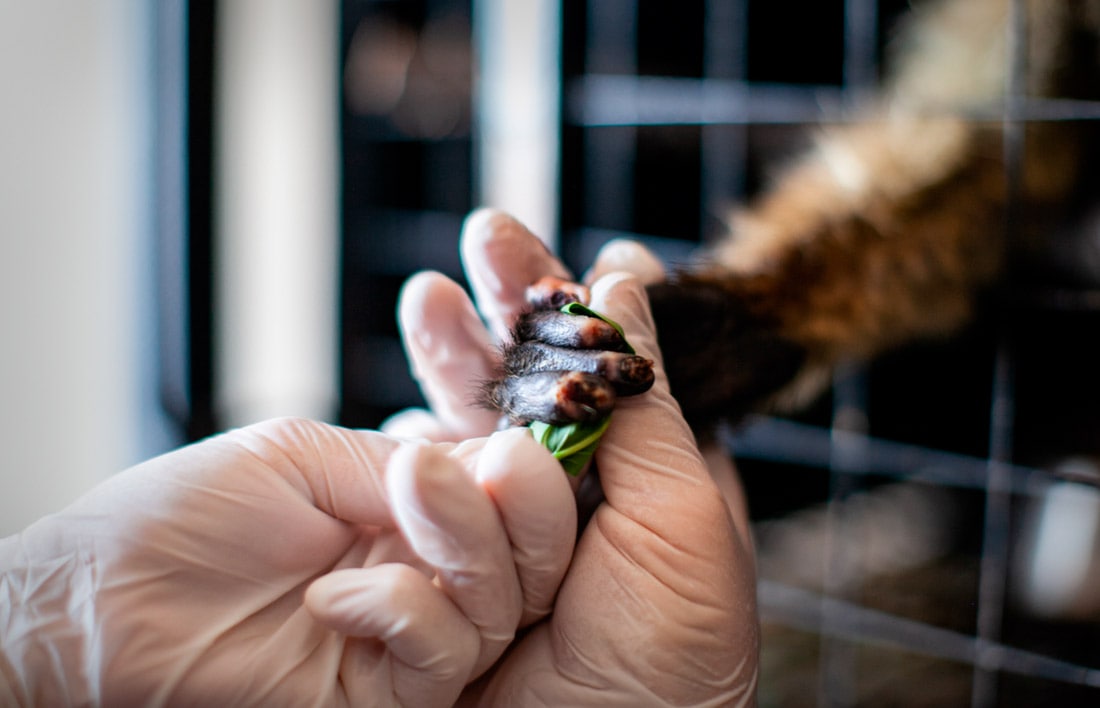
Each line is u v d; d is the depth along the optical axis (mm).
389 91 684
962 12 439
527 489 291
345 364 708
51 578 290
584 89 501
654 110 482
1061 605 393
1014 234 390
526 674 308
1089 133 414
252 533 296
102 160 692
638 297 327
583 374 294
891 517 470
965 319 414
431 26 664
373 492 307
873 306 402
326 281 756
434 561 292
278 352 781
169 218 720
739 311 380
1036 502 399
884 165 413
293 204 757
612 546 302
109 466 715
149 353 724
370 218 708
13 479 673
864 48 444
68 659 285
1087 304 376
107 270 704
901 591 433
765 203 421
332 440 312
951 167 409
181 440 724
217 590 294
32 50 650
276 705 291
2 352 658
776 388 386
